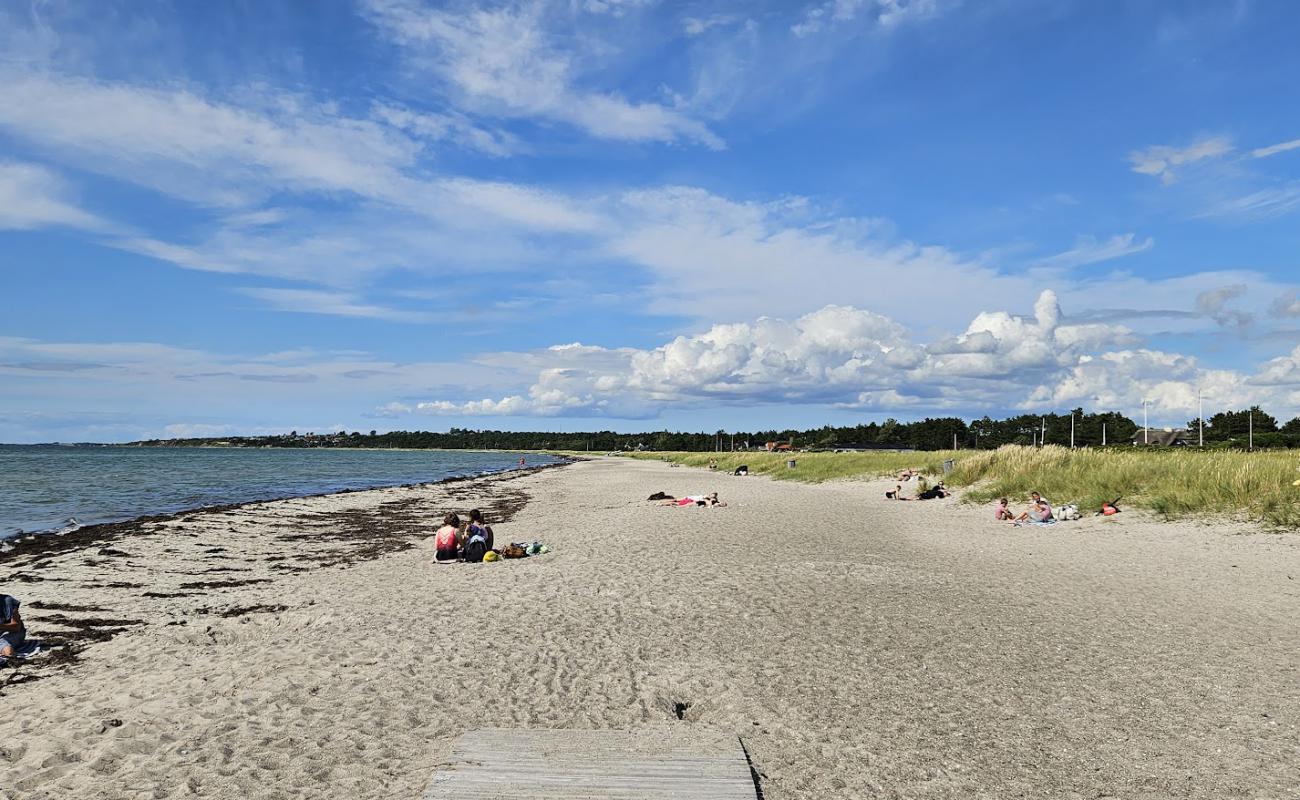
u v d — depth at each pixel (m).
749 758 5.14
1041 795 4.72
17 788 4.77
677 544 15.42
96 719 6.07
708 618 9.05
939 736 5.61
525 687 6.58
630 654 7.58
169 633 9.15
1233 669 7.18
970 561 13.50
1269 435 85.69
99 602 11.45
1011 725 5.83
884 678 6.89
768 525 18.97
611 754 5.04
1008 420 140.12
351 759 5.10
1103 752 5.36
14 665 8.05
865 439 154.12
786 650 7.75
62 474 54.19
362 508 29.88
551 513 26.55
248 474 60.34
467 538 14.80
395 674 6.93
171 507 30.47
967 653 7.69
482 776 4.67
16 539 19.33
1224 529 15.38
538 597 10.30
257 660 7.55
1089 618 9.18
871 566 12.77
